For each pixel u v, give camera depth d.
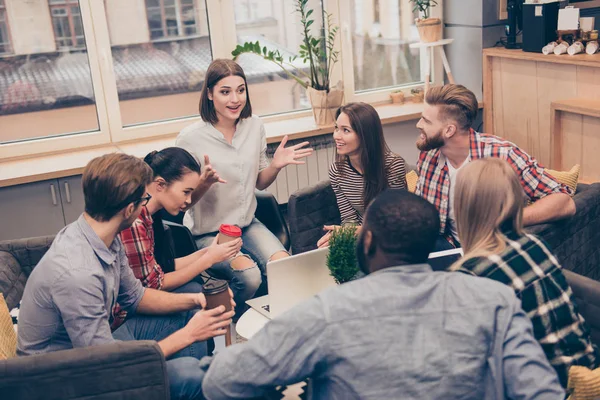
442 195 2.88
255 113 4.71
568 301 1.76
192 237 3.11
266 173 3.38
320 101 4.45
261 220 3.54
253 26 4.55
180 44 4.40
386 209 1.48
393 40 4.92
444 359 1.36
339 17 4.71
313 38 4.47
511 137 4.53
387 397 1.36
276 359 1.39
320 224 3.32
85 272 2.05
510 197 1.73
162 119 4.48
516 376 1.37
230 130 3.30
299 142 4.45
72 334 2.05
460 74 4.99
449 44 5.01
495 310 1.40
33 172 3.84
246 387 1.41
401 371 1.36
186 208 2.81
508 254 1.73
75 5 4.10
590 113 3.68
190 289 2.83
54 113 4.21
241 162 3.29
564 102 3.88
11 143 4.14
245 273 3.09
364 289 1.42
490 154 2.74
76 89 4.23
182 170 2.71
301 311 1.41
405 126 4.74
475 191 1.74
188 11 4.37
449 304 1.40
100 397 1.96
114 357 1.94
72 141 4.25
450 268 1.74
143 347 1.95
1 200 3.81
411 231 1.45
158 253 2.81
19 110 4.13
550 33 4.13
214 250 2.68
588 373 1.77
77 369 1.93
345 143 3.04
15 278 2.76
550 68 4.11
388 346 1.37
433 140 2.77
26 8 4.01
